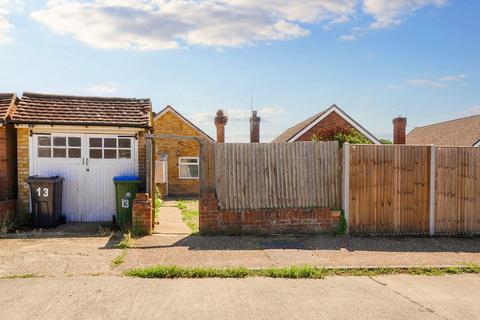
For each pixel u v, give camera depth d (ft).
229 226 32.76
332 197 33.78
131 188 36.47
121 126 39.50
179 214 49.29
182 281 21.67
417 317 17.15
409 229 33.78
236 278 22.45
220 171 32.86
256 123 83.46
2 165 38.70
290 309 17.78
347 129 77.71
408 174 33.76
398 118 75.05
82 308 17.39
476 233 34.30
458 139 86.99
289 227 33.12
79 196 39.65
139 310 17.30
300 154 33.63
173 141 87.86
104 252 27.22
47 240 30.81
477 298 19.74
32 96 41.34
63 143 39.47
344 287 21.17
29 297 18.66
